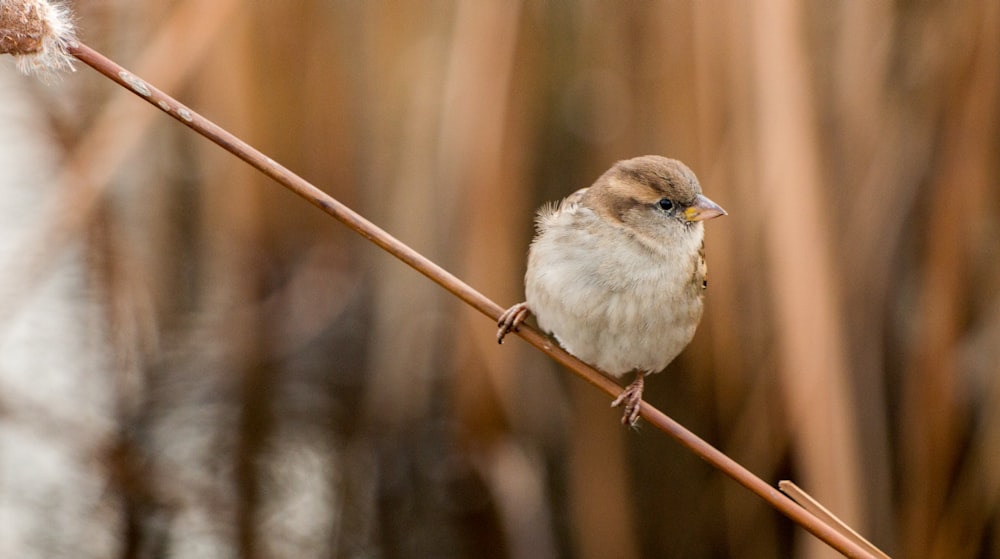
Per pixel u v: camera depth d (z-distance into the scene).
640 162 6.70
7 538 8.76
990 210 8.73
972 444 9.09
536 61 9.18
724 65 8.26
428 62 8.95
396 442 10.12
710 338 9.38
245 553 9.29
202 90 9.33
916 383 8.75
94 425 9.76
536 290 6.51
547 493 10.13
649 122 9.03
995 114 8.43
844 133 8.62
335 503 9.90
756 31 7.80
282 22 9.26
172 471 9.79
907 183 8.84
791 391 7.65
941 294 8.54
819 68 8.60
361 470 10.16
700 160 8.52
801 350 7.59
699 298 6.69
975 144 8.39
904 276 9.27
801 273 7.59
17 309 8.72
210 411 10.45
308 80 9.43
